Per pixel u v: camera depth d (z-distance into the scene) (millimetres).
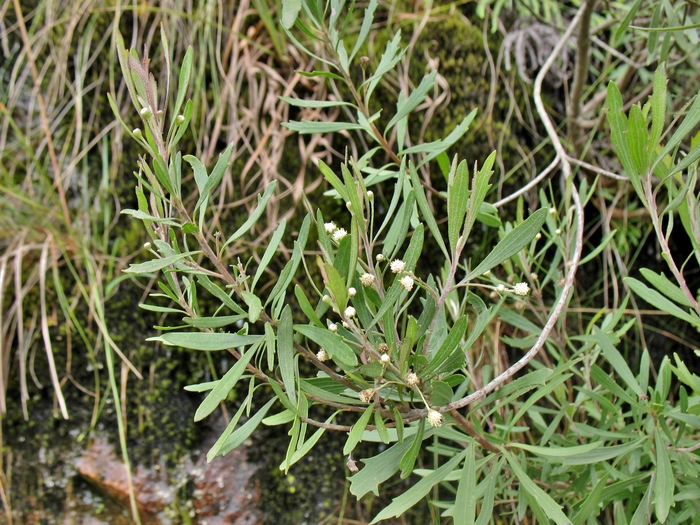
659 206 1003
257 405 996
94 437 978
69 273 1008
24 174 1050
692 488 677
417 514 963
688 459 680
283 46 1049
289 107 1026
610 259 1003
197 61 1055
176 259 558
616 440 766
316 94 1033
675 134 588
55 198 1017
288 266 584
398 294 568
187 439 977
